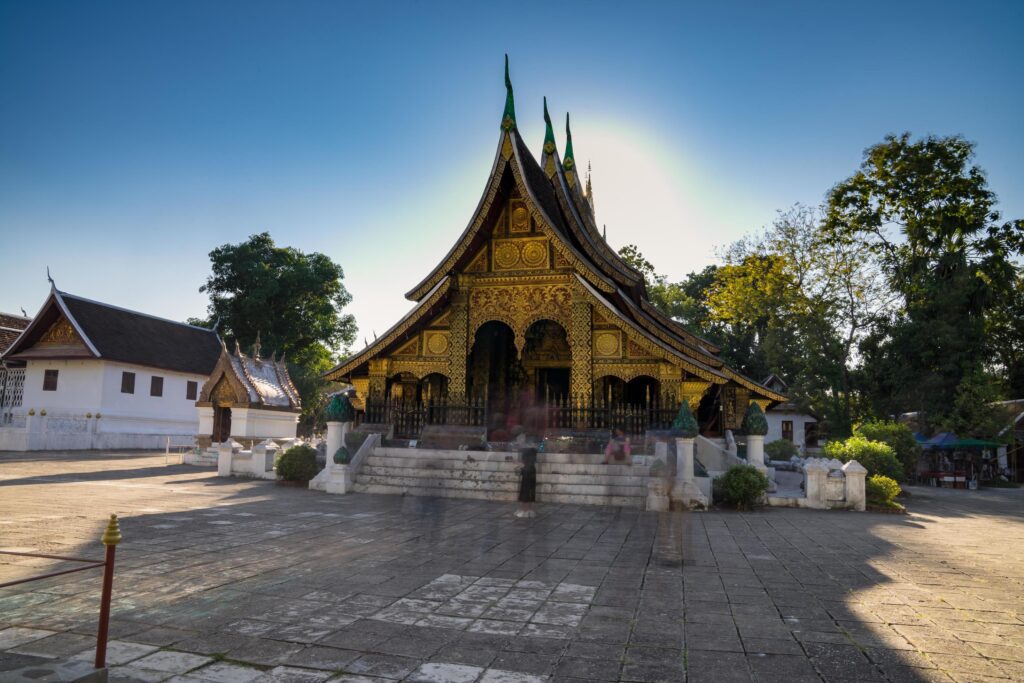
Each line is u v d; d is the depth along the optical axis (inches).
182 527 372.8
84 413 1359.5
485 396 711.7
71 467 837.8
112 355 1380.4
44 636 181.8
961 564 310.8
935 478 1147.3
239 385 1016.9
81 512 418.9
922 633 197.8
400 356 774.5
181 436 1494.8
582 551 329.4
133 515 413.1
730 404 798.5
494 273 761.6
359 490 600.1
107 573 144.3
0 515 397.4
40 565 268.5
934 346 1261.1
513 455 609.3
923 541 385.1
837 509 542.0
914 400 1294.3
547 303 745.0
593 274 717.3
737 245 1590.8
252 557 295.0
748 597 239.1
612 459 570.6
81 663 128.6
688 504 510.0
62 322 1402.6
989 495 916.6
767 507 543.8
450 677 158.7
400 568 279.7
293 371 2148.1
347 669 162.7
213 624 196.5
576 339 721.0
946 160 1306.6
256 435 1029.8
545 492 553.3
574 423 695.7
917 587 259.3
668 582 261.6
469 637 189.8
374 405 732.7
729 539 377.1
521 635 192.1
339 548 322.0
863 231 1379.2
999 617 215.9
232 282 2239.2
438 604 223.5
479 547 335.0
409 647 180.1
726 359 2005.4
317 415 2213.3
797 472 863.1
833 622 208.5
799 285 1453.0
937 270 1302.9
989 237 1273.4
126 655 168.4
